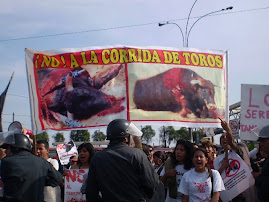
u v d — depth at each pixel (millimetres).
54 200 5719
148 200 4664
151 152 8125
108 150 4035
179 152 5684
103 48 6324
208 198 5082
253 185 6273
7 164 4676
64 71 6250
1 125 9062
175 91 6301
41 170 4824
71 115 6184
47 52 6277
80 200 5812
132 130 4195
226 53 6578
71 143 7918
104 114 6188
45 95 6207
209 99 6402
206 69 6461
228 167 5938
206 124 6344
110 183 3908
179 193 5602
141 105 6215
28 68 6242
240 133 6363
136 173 3951
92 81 6238
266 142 4758
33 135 5848
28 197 4629
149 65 6309
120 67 6277
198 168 5160
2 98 8812
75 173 5906
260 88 6418
